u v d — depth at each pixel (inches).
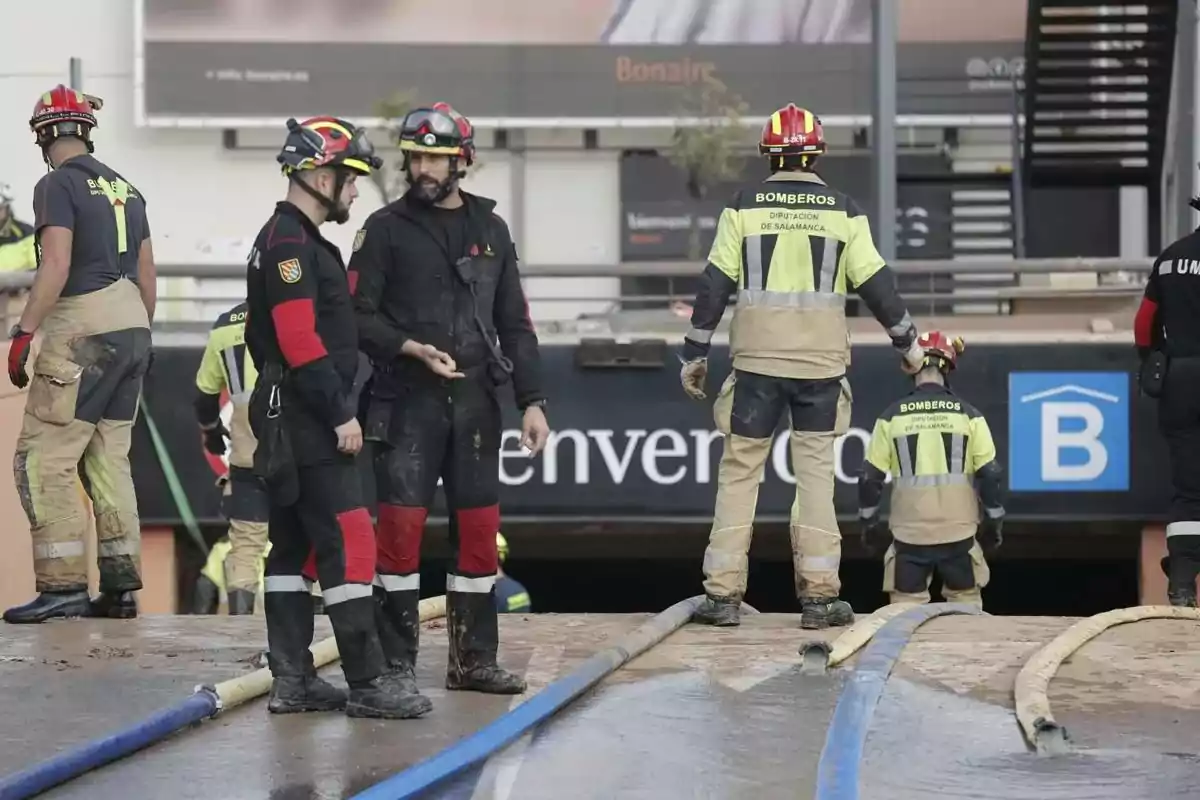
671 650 783.1
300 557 671.1
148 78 2443.4
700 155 2386.8
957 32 2476.6
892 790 570.3
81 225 872.9
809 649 741.9
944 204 2468.0
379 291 668.7
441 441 679.7
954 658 757.3
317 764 591.8
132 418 911.0
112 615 910.4
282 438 630.5
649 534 1460.4
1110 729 640.4
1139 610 866.1
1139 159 2224.4
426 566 1758.1
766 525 1411.2
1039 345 1389.0
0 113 2463.1
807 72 2464.3
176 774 581.9
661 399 1407.5
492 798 559.5
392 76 2463.1
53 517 888.3
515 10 2464.3
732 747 618.5
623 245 2460.6
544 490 1411.2
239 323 1080.8
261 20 2448.3
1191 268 968.3
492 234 680.4
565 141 2491.4
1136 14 2076.8
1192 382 967.6
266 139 2491.4
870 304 840.9
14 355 856.3
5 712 670.5
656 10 2460.6
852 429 1398.9
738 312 847.1
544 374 1412.4
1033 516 1387.8
